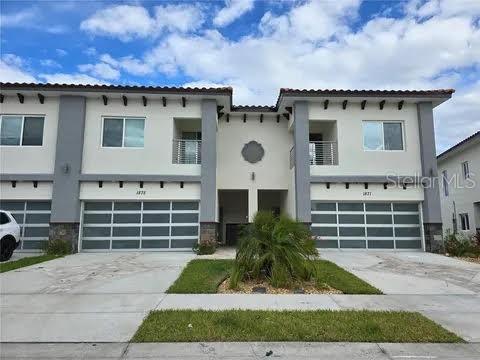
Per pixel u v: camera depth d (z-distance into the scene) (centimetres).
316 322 559
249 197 1755
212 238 1498
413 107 1642
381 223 1591
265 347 472
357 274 1002
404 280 924
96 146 1538
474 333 527
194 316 589
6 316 604
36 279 905
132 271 1023
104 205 1536
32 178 1490
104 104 1566
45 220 1509
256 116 1806
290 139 1800
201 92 1548
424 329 530
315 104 1631
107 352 456
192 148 1634
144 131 1567
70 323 567
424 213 1577
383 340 494
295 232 898
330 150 1667
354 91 1569
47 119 1538
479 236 1489
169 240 1527
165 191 1538
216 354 450
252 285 838
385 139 1630
